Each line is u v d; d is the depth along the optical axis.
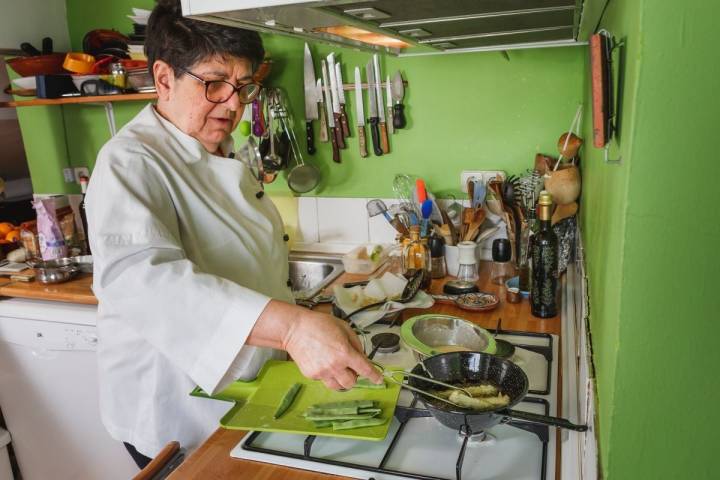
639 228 0.47
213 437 0.94
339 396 1.00
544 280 1.37
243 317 0.84
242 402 1.01
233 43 1.02
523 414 0.82
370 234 2.04
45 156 2.40
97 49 2.12
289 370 1.10
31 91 2.10
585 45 1.61
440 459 0.85
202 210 1.11
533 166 1.83
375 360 1.18
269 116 1.97
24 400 1.86
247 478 0.83
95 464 1.86
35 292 1.79
